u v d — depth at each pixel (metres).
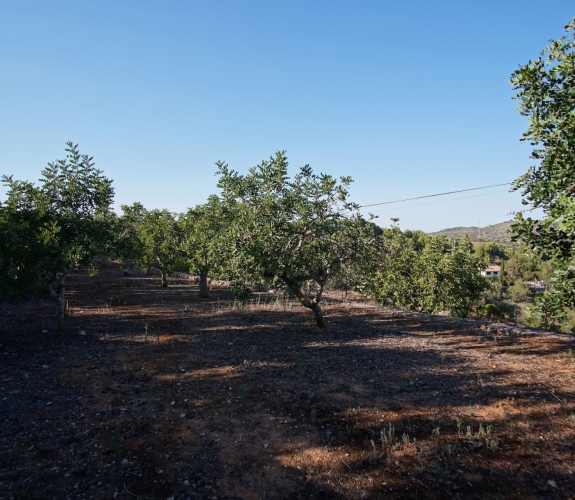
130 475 3.45
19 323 9.74
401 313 11.83
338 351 7.53
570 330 12.22
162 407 4.88
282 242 7.80
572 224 3.34
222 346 7.90
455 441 4.05
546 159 4.12
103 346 7.78
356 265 8.72
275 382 5.80
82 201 8.95
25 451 3.80
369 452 3.88
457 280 14.56
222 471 3.55
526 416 4.62
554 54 4.19
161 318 11.03
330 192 8.21
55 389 5.43
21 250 7.66
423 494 3.24
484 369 6.34
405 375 6.09
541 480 3.39
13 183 8.09
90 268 11.23
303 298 9.27
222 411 4.79
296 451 3.90
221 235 8.11
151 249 17.30
